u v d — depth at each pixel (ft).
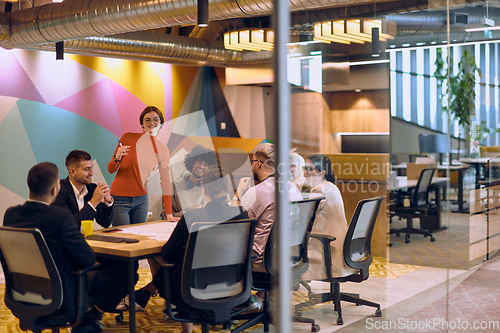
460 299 11.22
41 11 18.21
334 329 6.48
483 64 13.82
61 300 8.16
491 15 13.19
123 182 14.14
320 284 6.34
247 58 29.09
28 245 8.12
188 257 8.34
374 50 6.04
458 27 12.95
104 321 11.90
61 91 25.49
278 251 3.72
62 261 8.27
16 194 23.57
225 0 14.34
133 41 23.75
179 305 8.77
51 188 8.57
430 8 6.97
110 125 28.02
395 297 6.96
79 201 11.71
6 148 23.18
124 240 9.64
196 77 33.53
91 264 8.54
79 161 11.52
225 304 8.79
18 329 11.27
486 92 14.21
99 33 17.58
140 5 15.74
